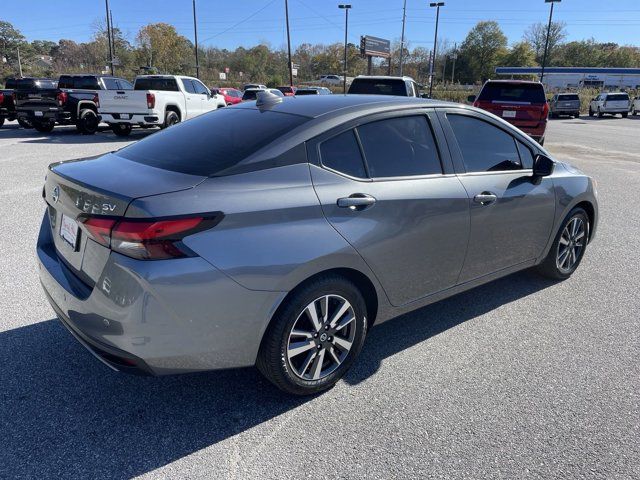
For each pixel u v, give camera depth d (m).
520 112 12.66
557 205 4.15
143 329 2.24
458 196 3.28
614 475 2.33
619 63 111.38
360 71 97.56
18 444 2.45
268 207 2.46
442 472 2.33
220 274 2.30
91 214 2.34
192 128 3.24
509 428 2.63
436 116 3.37
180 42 69.38
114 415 2.69
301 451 2.45
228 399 2.84
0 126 19.00
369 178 2.90
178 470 2.31
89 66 66.56
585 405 2.84
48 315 3.74
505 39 105.00
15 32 88.31
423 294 3.30
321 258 2.58
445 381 3.05
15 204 6.92
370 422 2.67
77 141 14.59
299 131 2.76
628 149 15.55
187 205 2.27
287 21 40.94
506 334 3.66
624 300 4.27
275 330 2.56
